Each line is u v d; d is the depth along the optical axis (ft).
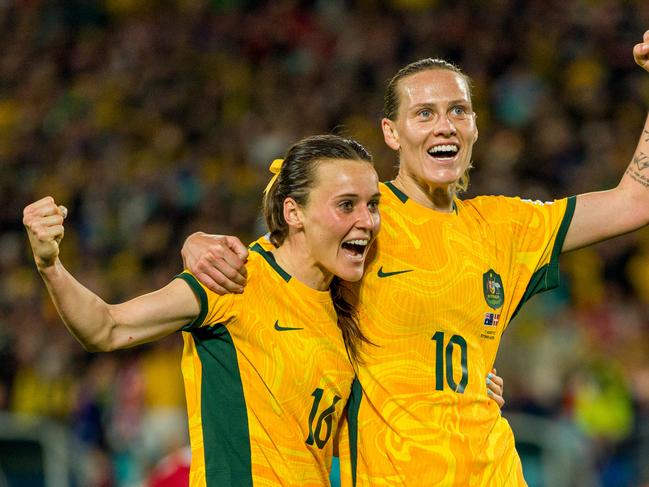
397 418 54.54
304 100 196.24
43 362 150.51
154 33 217.36
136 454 124.88
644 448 123.24
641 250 164.14
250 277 53.98
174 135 197.16
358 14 210.59
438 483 54.03
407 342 54.95
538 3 204.95
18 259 181.57
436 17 203.41
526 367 128.67
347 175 52.90
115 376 137.69
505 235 57.72
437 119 56.13
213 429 53.83
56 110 210.79
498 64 196.44
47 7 230.07
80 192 188.75
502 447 56.24
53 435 118.21
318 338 53.78
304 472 54.08
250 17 216.54
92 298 50.34
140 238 176.14
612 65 196.34
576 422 124.57
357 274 53.67
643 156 58.85
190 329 53.57
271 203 54.85
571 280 158.71
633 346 139.64
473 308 55.83
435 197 57.21
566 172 175.22
